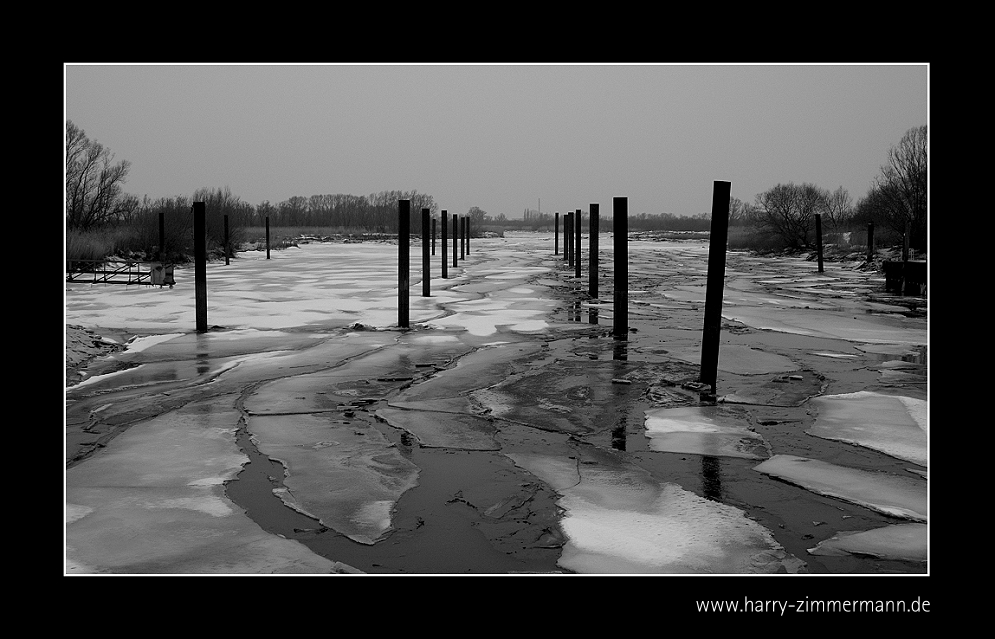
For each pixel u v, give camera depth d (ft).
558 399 31.01
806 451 24.22
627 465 22.84
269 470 22.34
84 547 17.19
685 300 73.36
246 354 41.37
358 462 23.06
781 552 17.13
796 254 170.60
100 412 28.91
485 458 23.52
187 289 80.84
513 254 176.55
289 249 189.57
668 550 17.20
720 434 26.07
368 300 69.92
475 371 36.58
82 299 69.41
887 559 16.85
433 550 17.16
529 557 16.85
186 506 19.56
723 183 32.32
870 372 36.78
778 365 38.65
